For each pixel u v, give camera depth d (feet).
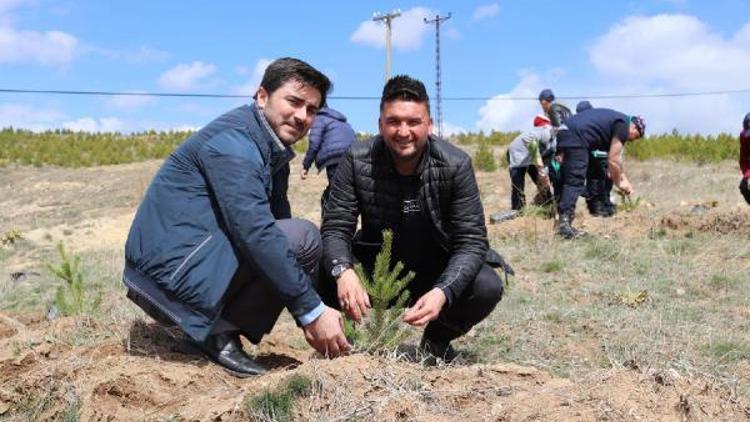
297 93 9.71
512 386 8.91
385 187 10.80
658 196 42.68
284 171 10.74
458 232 10.76
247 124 9.66
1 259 35.24
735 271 19.26
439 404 8.42
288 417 8.29
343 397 8.44
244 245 9.23
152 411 9.05
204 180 9.66
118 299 17.80
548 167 29.30
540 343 13.44
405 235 11.15
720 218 23.89
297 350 13.00
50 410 9.55
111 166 78.18
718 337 13.44
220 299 9.44
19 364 10.61
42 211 55.57
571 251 22.61
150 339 11.14
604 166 28.14
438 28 123.65
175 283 9.42
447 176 10.52
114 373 9.57
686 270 19.52
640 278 18.85
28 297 21.33
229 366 10.16
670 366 10.40
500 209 41.01
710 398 8.37
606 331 14.05
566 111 29.01
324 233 11.07
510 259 22.04
